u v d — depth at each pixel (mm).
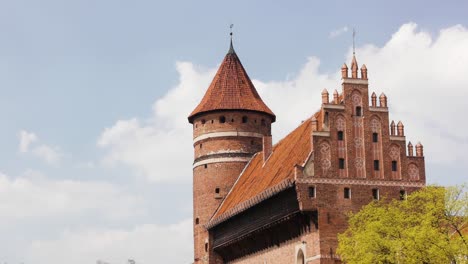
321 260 58312
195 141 88375
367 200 60906
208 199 85062
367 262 49156
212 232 83125
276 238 66312
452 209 48688
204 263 83438
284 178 63281
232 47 92812
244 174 83938
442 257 46906
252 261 72938
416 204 52219
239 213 72938
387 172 62188
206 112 87125
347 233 58656
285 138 77688
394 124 63562
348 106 62750
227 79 89625
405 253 48250
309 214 59688
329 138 61438
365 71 63812
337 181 60594
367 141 62469
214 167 85562
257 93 91000
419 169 63156
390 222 50969
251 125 87000
